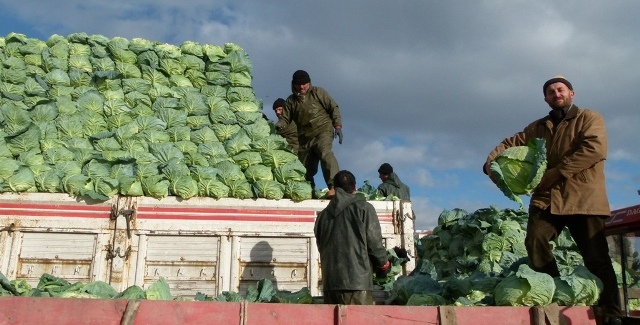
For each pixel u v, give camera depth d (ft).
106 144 25.43
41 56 30.27
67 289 17.15
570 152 16.53
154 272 21.70
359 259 17.29
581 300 14.87
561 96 17.03
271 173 25.22
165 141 26.37
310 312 13.69
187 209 22.67
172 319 13.34
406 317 13.75
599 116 16.56
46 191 22.79
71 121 26.48
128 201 22.39
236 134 26.99
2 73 28.55
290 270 22.63
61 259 21.48
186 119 27.76
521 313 14.05
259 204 23.22
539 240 16.60
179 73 30.32
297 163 25.64
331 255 17.56
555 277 16.35
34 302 13.25
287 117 30.53
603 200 15.97
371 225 17.52
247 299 19.49
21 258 21.26
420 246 34.96
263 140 26.45
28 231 21.56
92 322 13.23
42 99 26.91
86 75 29.40
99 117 27.20
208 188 23.38
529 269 15.14
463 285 17.42
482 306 14.61
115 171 23.54
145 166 23.41
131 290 17.53
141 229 22.07
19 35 31.12
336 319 13.61
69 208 21.99
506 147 17.79
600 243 15.85
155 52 30.45
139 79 29.30
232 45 31.55
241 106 29.07
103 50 30.66
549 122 17.40
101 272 21.40
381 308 13.78
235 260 22.29
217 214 22.77
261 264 22.48
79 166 24.30
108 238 21.84
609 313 15.23
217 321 13.44
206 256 22.25
